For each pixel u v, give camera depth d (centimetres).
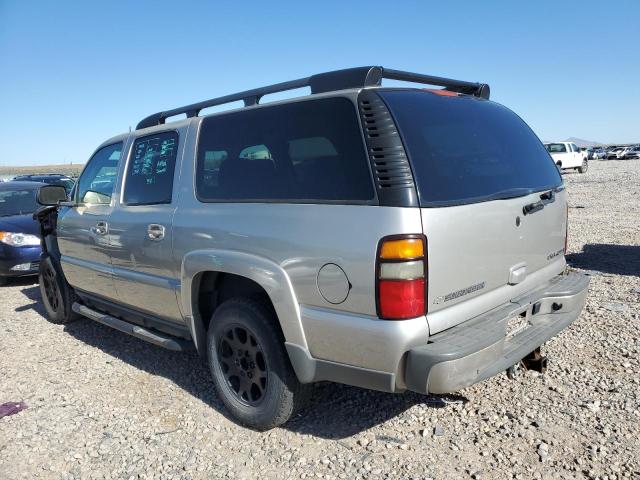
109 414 382
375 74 303
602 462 294
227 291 374
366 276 269
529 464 296
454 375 261
